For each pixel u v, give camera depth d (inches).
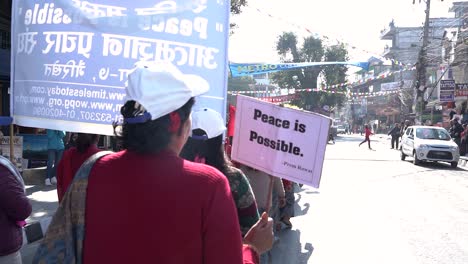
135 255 56.6
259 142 94.1
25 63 120.1
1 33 454.9
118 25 115.1
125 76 115.3
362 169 644.7
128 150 61.5
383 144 1402.6
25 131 478.0
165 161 59.5
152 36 116.0
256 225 79.4
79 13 115.3
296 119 91.8
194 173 58.7
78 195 61.2
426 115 1296.8
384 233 279.1
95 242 58.7
